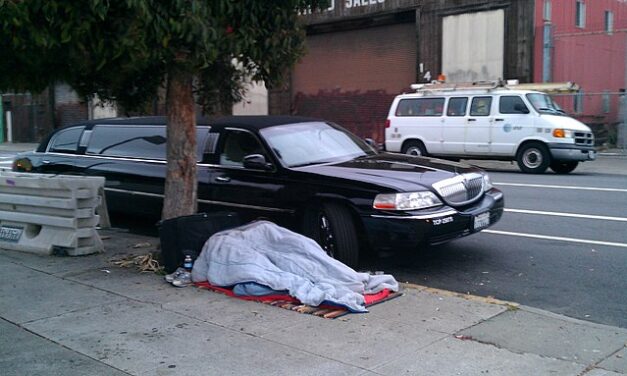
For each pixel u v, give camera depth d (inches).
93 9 209.6
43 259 302.7
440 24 979.9
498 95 703.1
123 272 279.6
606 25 1085.8
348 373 174.9
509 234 363.3
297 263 247.4
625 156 856.3
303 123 343.9
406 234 266.7
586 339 201.2
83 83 305.4
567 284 268.7
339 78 1138.0
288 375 174.1
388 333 204.7
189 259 267.3
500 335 203.8
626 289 260.4
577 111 999.0
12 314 225.3
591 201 463.8
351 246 281.7
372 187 274.1
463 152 726.5
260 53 268.4
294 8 273.3
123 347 194.5
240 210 317.4
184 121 284.5
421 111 759.7
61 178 313.7
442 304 235.1
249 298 239.6
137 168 378.0
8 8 205.0
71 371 177.6
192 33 233.6
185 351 191.2
